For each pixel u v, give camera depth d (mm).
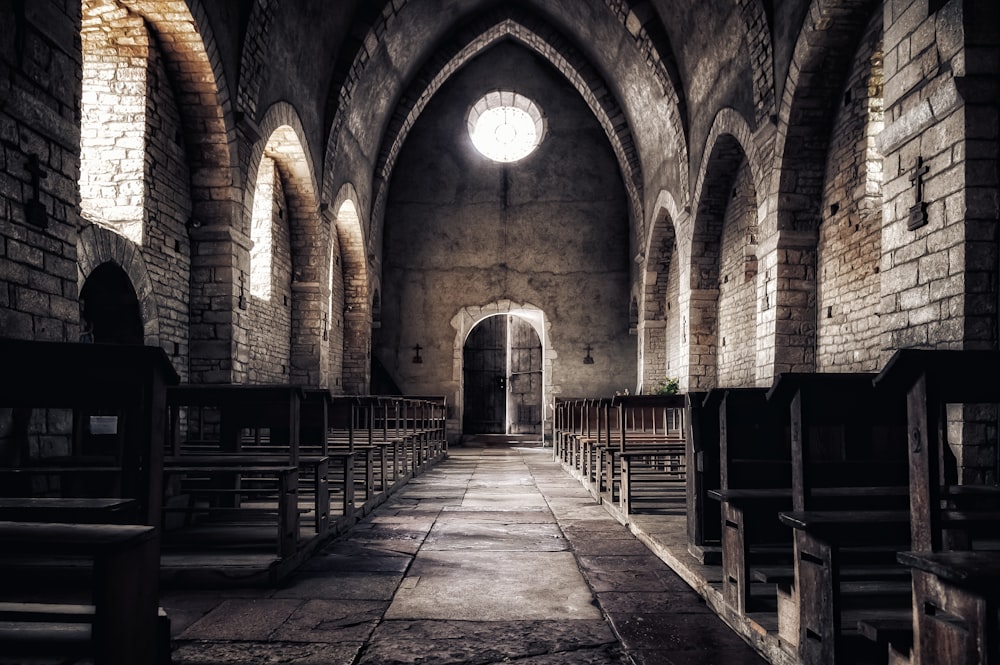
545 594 3871
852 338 7965
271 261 11555
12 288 4527
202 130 8477
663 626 3332
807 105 8336
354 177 14469
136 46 7574
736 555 3252
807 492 2752
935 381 2168
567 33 15711
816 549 2469
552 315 17312
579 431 11273
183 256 8500
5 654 2170
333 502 6855
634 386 17109
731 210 11883
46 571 3521
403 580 4156
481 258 17438
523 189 17547
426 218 17484
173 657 2945
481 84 17578
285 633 3242
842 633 2531
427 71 15914
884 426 3902
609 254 17391
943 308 4895
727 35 10086
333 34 11672
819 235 8773
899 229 5438
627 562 4586
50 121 4887
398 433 9055
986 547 3715
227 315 8656
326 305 12938
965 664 1803
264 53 9305
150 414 2742
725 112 10352
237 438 5465
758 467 3748
